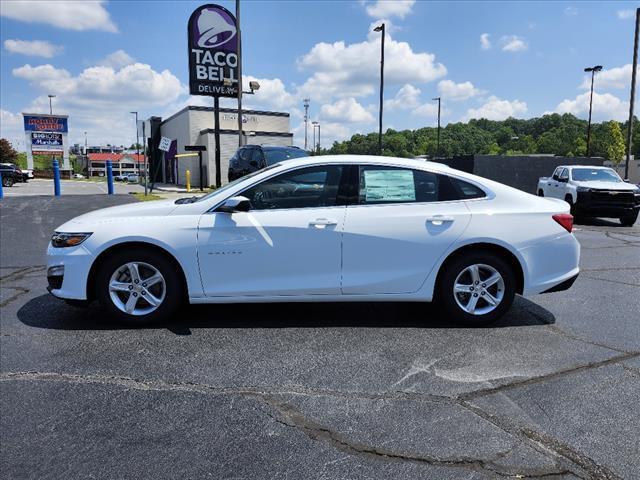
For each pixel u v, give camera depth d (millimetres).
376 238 4469
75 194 21875
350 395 3266
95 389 3332
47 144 50125
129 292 4551
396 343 4203
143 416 2984
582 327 4656
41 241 9719
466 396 3262
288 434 2801
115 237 4406
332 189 4578
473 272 4621
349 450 2650
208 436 2775
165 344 4145
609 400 3213
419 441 2734
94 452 2623
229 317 4855
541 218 4664
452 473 2463
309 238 4441
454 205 4609
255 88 22391
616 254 8789
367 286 4520
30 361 3793
